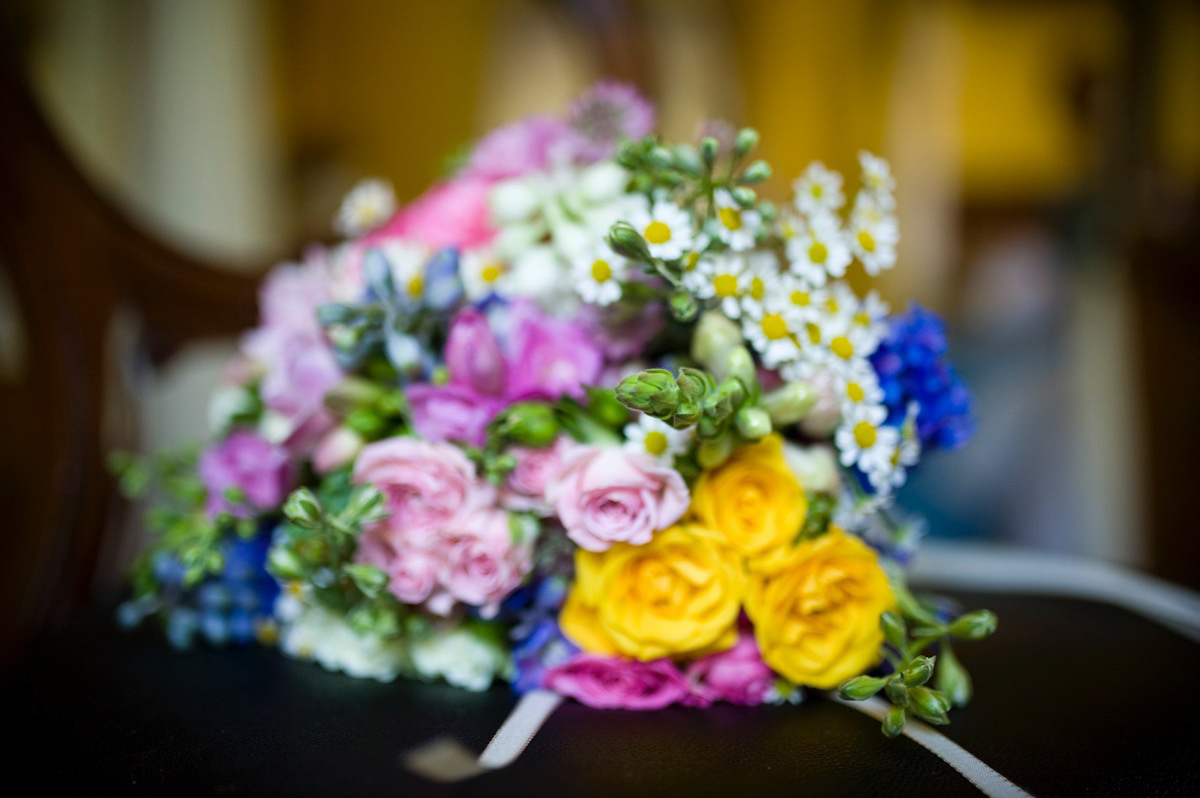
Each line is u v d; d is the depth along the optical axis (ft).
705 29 4.08
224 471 1.52
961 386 1.45
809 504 1.36
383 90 3.68
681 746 1.26
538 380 1.37
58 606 1.79
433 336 1.47
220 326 2.01
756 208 1.38
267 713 1.36
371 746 1.27
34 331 1.82
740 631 1.36
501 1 3.74
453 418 1.36
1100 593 1.87
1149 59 4.23
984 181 4.39
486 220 1.63
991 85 4.37
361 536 1.38
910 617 1.37
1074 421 4.16
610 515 1.31
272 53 3.43
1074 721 1.35
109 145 3.00
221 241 3.20
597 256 1.36
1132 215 4.22
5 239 1.81
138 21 3.04
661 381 1.23
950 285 4.39
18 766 1.25
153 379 1.99
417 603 1.39
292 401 1.47
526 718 1.33
